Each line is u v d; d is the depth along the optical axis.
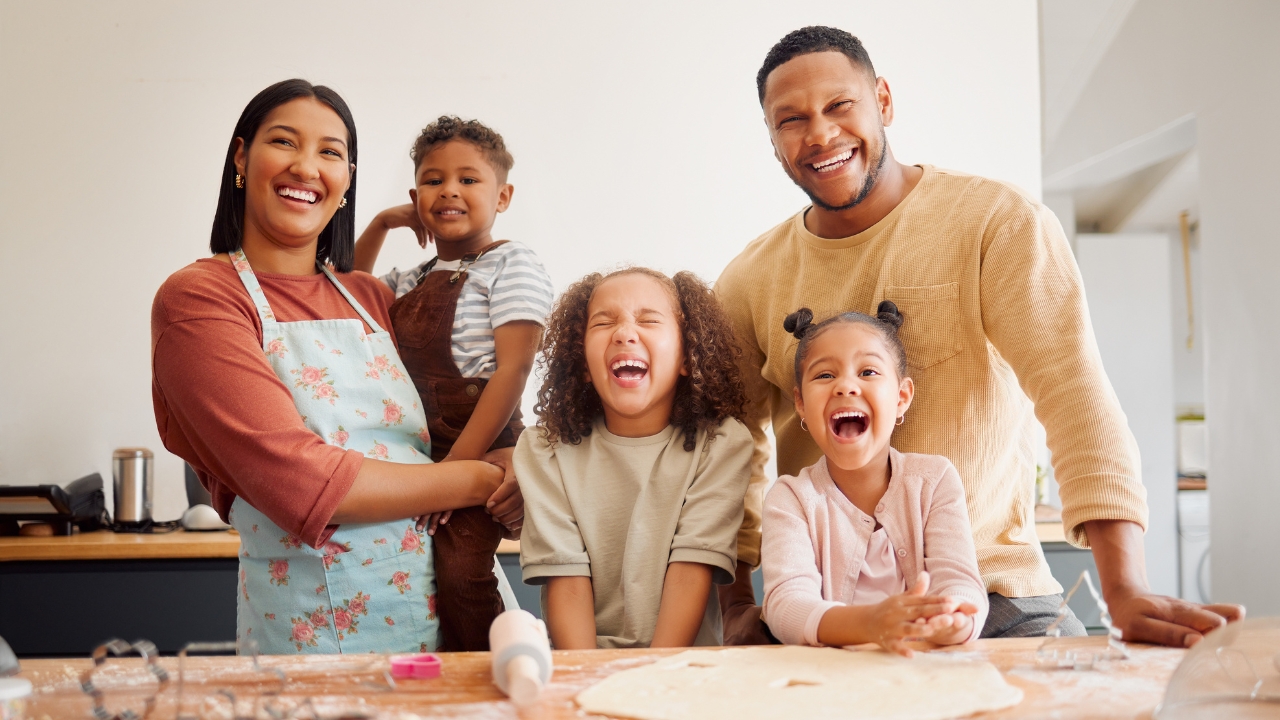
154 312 1.17
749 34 2.63
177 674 0.81
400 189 2.58
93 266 2.50
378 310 1.33
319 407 1.16
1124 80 3.23
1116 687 0.74
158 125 2.53
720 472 1.15
